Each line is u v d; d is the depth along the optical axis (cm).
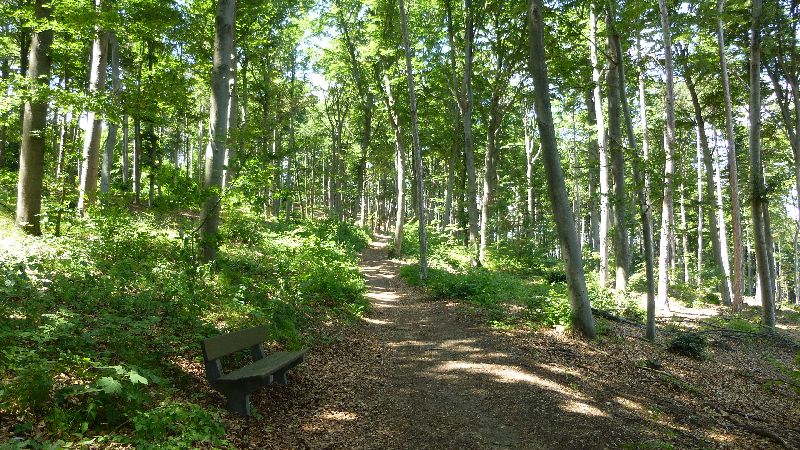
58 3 1083
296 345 748
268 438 472
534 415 591
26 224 1094
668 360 1005
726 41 1928
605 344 1020
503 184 3703
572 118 3247
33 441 305
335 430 523
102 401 394
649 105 2725
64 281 670
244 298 859
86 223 1121
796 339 1565
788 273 5944
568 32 1319
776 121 2209
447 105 2773
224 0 1020
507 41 2084
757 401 848
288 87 2928
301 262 1291
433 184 4725
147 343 550
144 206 2164
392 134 3372
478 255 2228
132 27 1184
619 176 1503
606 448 517
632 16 1136
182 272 813
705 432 627
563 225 1068
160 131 2695
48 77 1108
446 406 614
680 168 1945
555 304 1124
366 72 2736
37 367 379
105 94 962
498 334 984
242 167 859
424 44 2289
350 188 4184
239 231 1488
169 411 396
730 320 1658
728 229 4044
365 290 1404
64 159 1282
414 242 2925
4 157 2283
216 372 504
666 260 1905
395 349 880
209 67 1627
